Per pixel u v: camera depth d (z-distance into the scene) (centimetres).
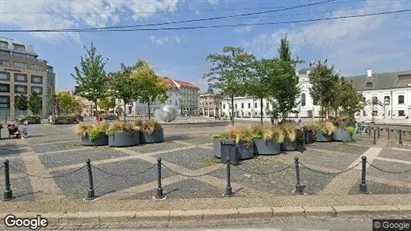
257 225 479
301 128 1412
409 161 954
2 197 607
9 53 7112
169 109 3123
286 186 673
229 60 1238
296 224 480
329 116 2314
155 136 1501
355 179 726
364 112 5959
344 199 570
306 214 512
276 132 1126
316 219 501
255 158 1025
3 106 6838
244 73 1249
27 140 1720
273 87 1422
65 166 917
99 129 1420
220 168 868
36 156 1118
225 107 9194
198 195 612
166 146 1372
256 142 1088
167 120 3102
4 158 1083
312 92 2078
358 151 1190
